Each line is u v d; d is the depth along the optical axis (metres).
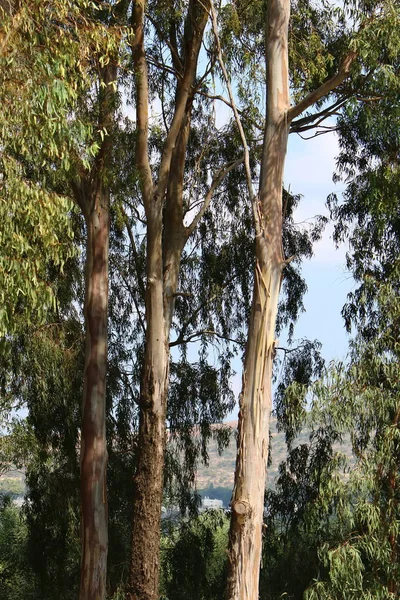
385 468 13.43
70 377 18.22
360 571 12.81
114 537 18.38
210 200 18.34
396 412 13.46
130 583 15.38
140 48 15.21
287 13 13.96
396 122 15.34
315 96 13.65
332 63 16.50
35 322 17.08
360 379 13.68
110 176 15.61
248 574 12.37
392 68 15.11
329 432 17.58
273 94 13.80
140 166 15.41
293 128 17.28
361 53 14.05
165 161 15.70
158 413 15.66
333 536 13.62
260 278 13.10
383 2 14.91
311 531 15.43
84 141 12.16
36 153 11.07
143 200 15.70
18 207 10.21
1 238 10.09
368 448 13.64
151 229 15.75
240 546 12.44
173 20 16.69
